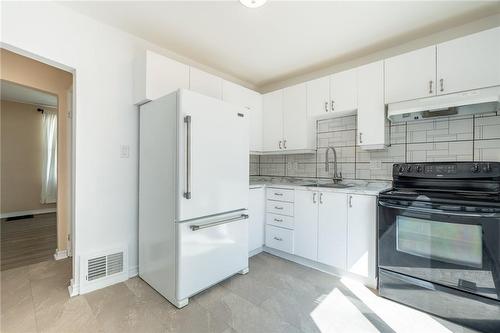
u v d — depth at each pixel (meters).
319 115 2.71
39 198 5.02
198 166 1.85
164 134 1.89
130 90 2.23
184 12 1.92
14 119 4.73
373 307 1.76
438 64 1.94
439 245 1.65
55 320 1.58
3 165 4.63
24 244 3.12
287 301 1.83
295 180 3.22
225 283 2.11
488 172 1.75
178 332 1.49
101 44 2.06
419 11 1.87
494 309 1.46
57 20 1.83
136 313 1.67
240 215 2.24
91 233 2.00
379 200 1.91
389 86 2.19
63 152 2.71
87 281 1.95
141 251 2.17
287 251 2.60
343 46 2.44
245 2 1.77
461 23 2.04
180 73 2.26
